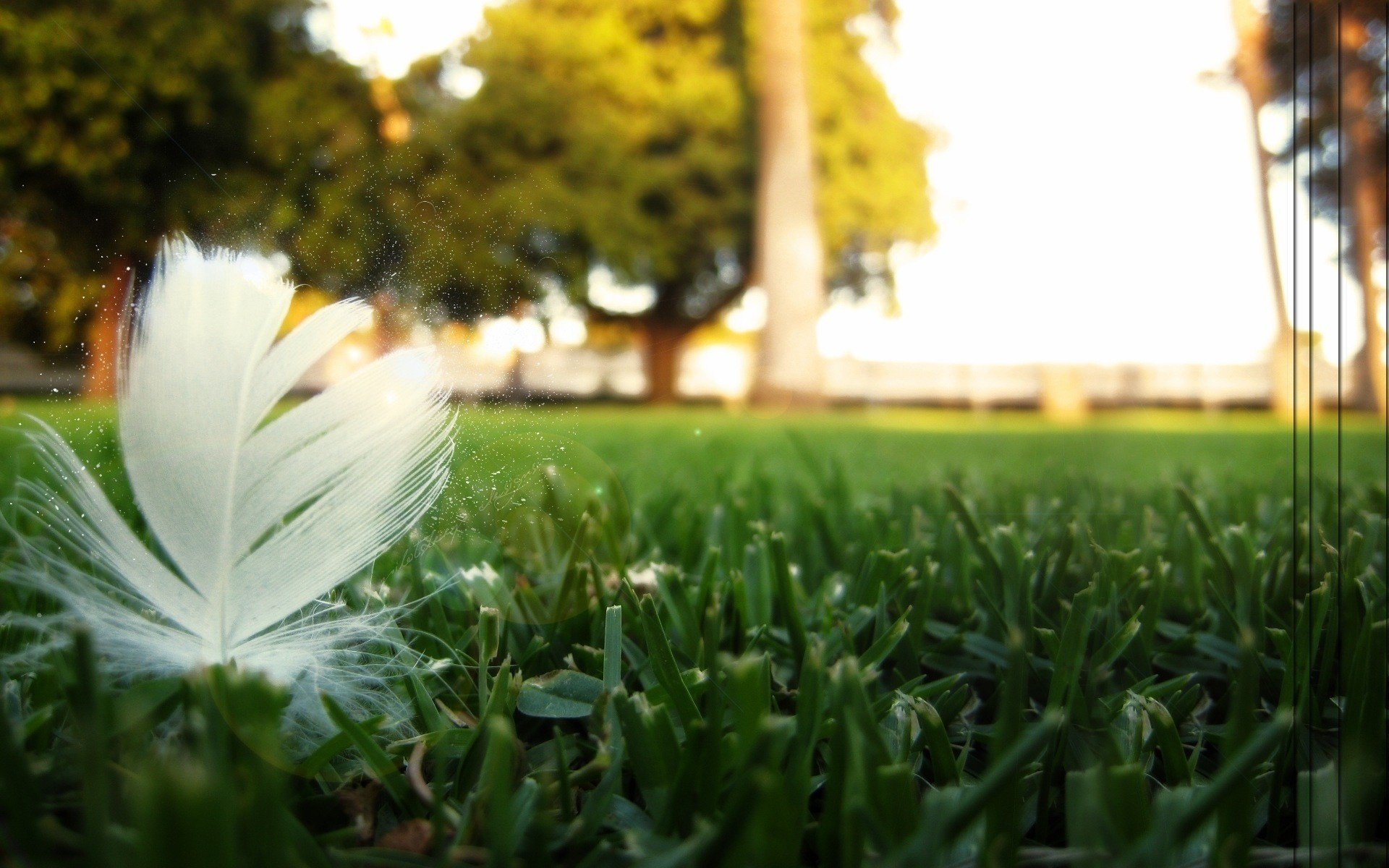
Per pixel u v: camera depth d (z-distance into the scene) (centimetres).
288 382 17
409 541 24
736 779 16
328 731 18
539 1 375
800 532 36
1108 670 23
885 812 15
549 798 17
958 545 30
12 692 19
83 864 14
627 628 24
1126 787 15
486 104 353
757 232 324
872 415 265
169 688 17
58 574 18
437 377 18
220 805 12
